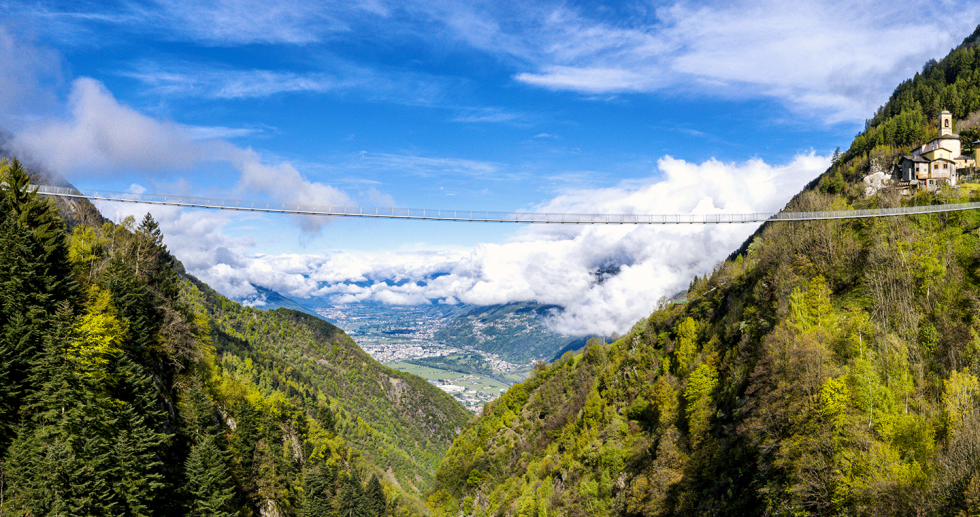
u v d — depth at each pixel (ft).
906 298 287.28
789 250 394.32
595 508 423.64
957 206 329.93
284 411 508.12
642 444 435.12
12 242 241.96
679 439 388.16
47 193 286.25
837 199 417.28
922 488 188.55
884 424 220.43
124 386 257.75
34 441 208.74
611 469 447.01
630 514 376.07
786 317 325.21
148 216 361.92
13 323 227.61
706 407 372.38
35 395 217.15
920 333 265.95
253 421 395.34
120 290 295.48
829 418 236.02
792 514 231.71
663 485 355.15
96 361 241.35
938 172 474.90
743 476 286.46
